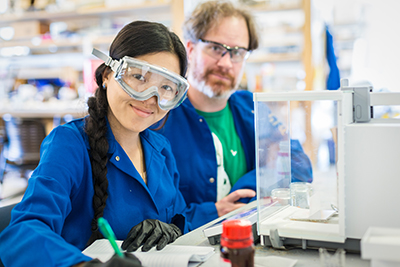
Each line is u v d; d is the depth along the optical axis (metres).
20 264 0.79
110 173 1.14
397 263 0.63
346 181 0.86
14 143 3.91
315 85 3.46
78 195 1.10
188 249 0.94
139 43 1.06
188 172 1.80
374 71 3.75
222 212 1.69
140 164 1.27
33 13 4.29
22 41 4.46
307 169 0.95
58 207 0.94
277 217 0.96
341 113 0.83
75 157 1.07
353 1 3.64
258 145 0.95
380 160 0.83
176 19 3.54
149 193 1.18
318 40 3.52
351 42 3.74
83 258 0.75
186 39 1.93
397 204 0.82
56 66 4.59
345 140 0.86
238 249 0.71
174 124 1.83
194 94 1.91
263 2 3.47
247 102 2.00
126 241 0.96
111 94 1.10
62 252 0.76
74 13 4.18
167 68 1.09
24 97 4.50
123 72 1.04
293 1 3.41
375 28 3.70
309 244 0.91
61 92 4.39
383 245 0.63
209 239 1.02
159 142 1.37
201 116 1.85
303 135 0.94
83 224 1.10
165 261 0.85
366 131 0.84
